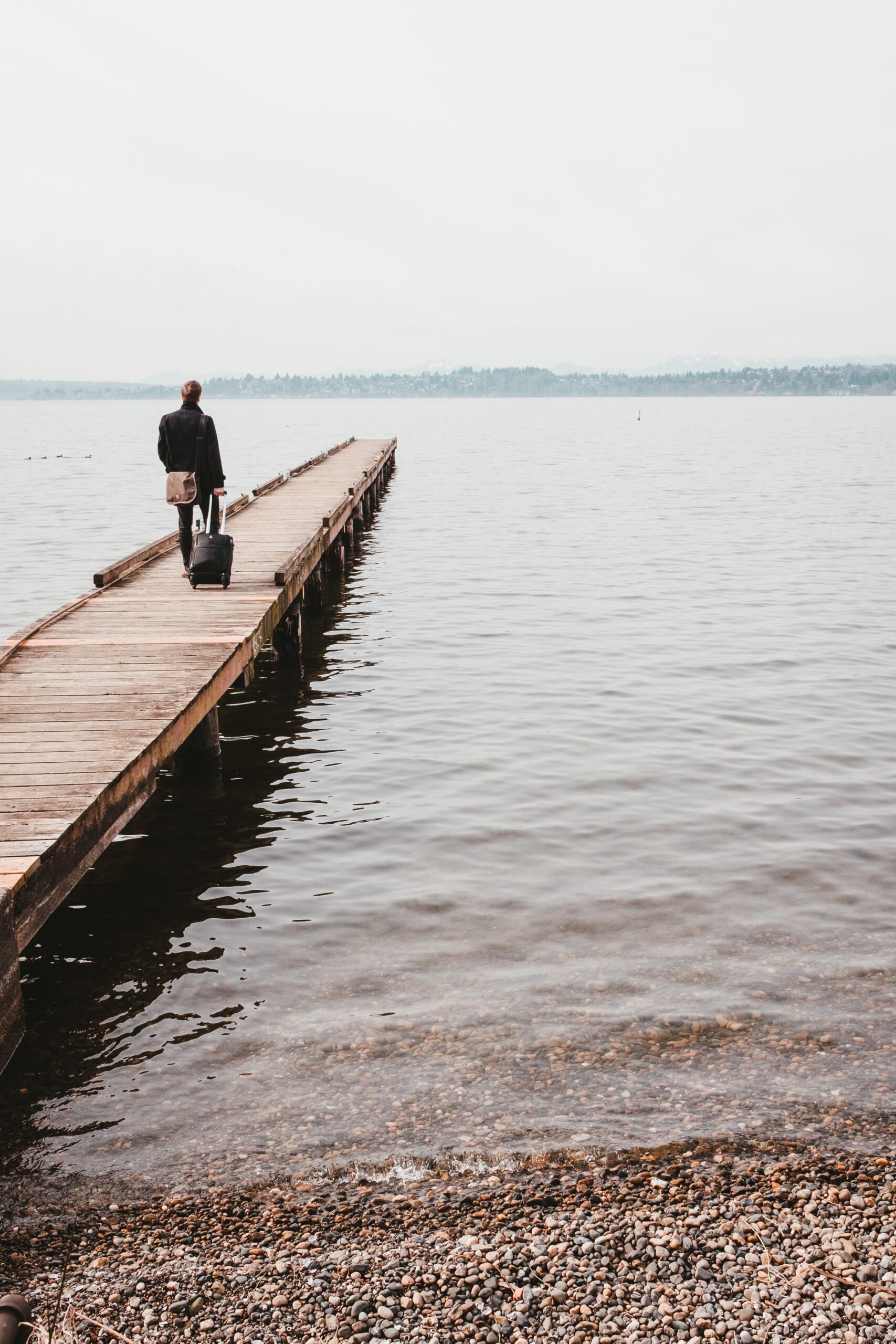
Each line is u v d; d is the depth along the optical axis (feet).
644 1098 14.71
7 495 110.83
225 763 29.84
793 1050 15.84
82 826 17.30
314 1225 12.37
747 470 148.25
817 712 34.06
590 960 18.67
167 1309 11.18
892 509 95.86
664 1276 11.62
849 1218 12.46
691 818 25.30
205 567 34.17
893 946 19.12
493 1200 12.78
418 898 21.27
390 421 434.71
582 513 94.22
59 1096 14.79
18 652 27.43
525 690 37.11
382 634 46.85
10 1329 10.21
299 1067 15.49
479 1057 15.70
